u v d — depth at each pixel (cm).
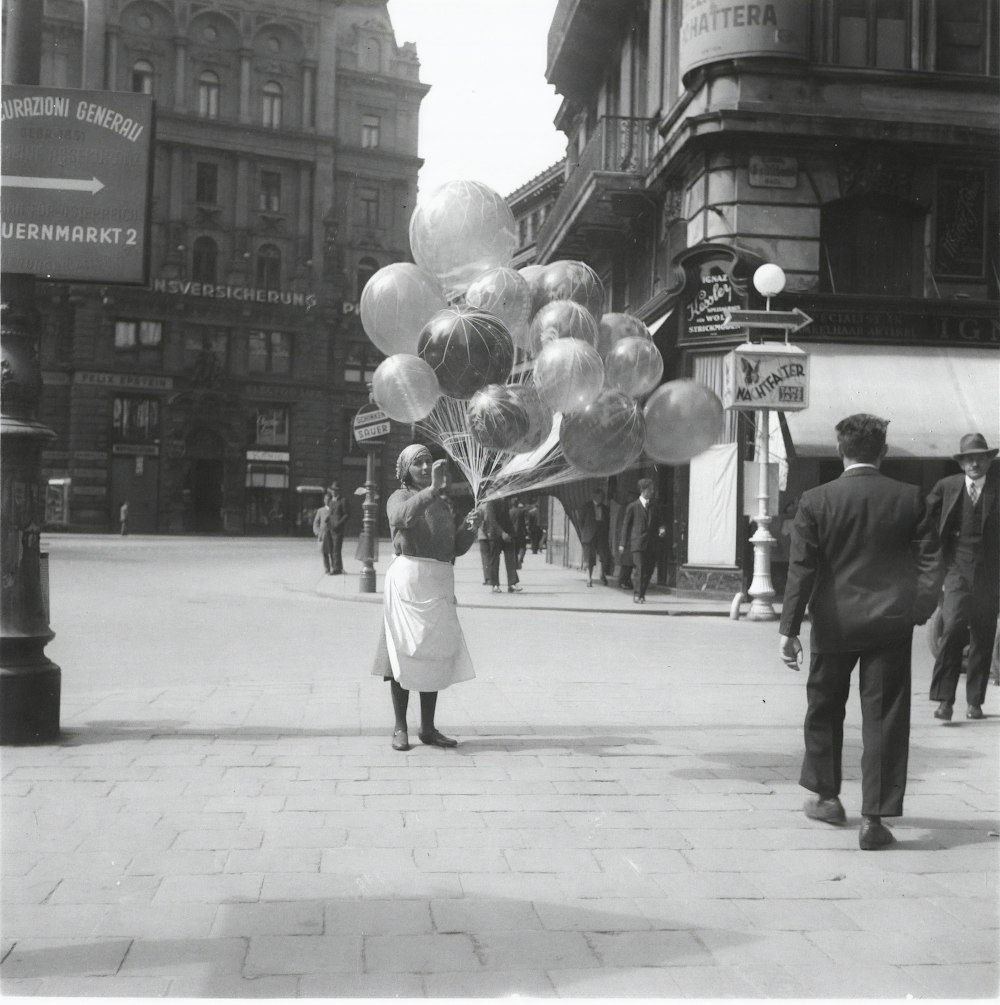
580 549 2769
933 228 1955
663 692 920
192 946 372
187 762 635
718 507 1900
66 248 659
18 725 670
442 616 677
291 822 520
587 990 341
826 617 513
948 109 1928
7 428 666
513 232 657
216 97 5603
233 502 5588
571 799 569
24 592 683
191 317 5528
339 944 376
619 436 605
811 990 343
